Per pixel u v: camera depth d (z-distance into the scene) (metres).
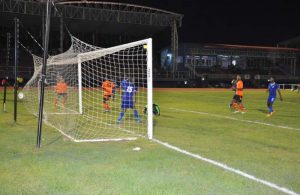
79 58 13.73
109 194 5.02
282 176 5.94
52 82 17.05
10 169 6.14
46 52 7.77
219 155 7.33
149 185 5.41
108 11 44.06
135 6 43.09
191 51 59.00
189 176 5.86
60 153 7.30
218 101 23.55
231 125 11.96
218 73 58.44
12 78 43.03
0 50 52.22
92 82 16.56
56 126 10.92
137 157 7.04
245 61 64.12
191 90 41.47
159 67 60.09
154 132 10.13
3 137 8.98
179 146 8.16
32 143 8.26
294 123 12.66
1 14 43.78
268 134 10.17
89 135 9.48
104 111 14.66
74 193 5.04
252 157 7.22
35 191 5.11
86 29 54.00
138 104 15.66
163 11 45.22
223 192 5.16
